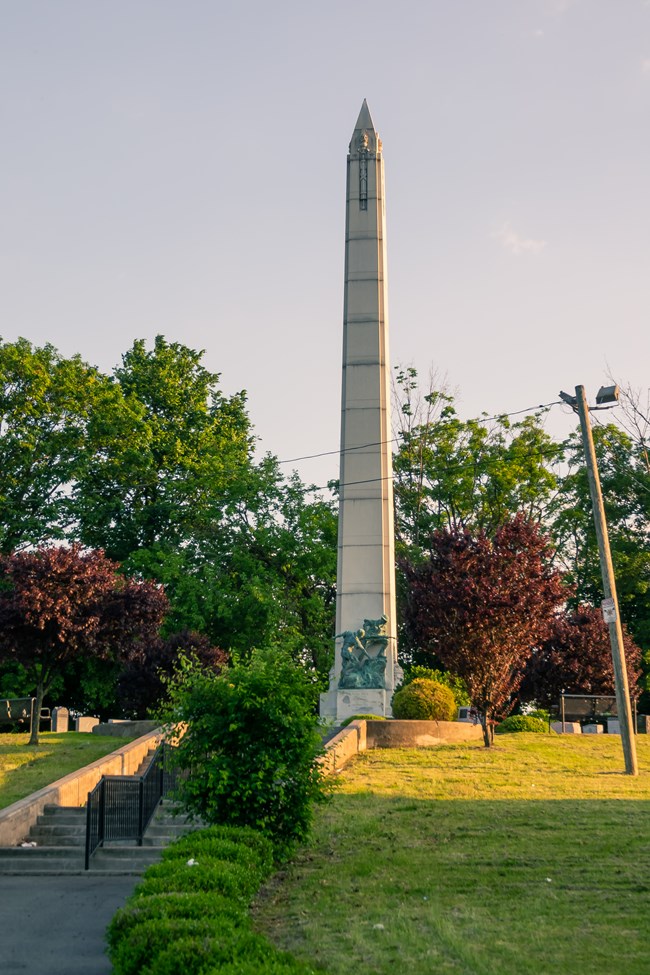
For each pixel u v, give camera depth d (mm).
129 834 19078
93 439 51375
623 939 11633
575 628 42312
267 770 16266
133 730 32812
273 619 45656
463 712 34906
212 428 55875
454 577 29922
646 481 54719
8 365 48969
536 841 16672
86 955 12352
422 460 57281
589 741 31625
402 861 15719
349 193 41719
